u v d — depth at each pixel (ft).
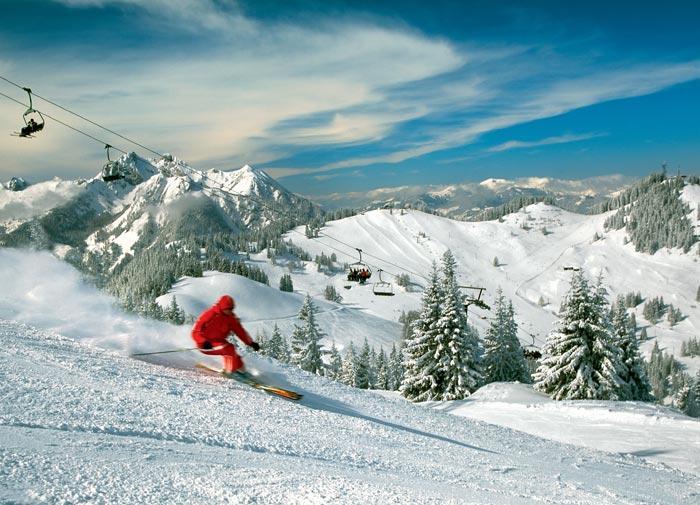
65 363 25.30
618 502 22.03
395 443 25.34
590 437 59.67
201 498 11.75
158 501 11.05
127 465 13.03
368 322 571.69
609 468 33.19
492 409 78.95
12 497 9.68
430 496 15.85
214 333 31.83
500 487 20.29
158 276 564.71
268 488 13.33
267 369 40.63
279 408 27.17
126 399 21.17
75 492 10.61
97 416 17.71
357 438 24.47
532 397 93.66
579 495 21.94
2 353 24.70
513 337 145.79
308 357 223.92
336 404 34.63
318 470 16.71
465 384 122.83
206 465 14.51
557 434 61.26
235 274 622.54
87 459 12.86
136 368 28.37
